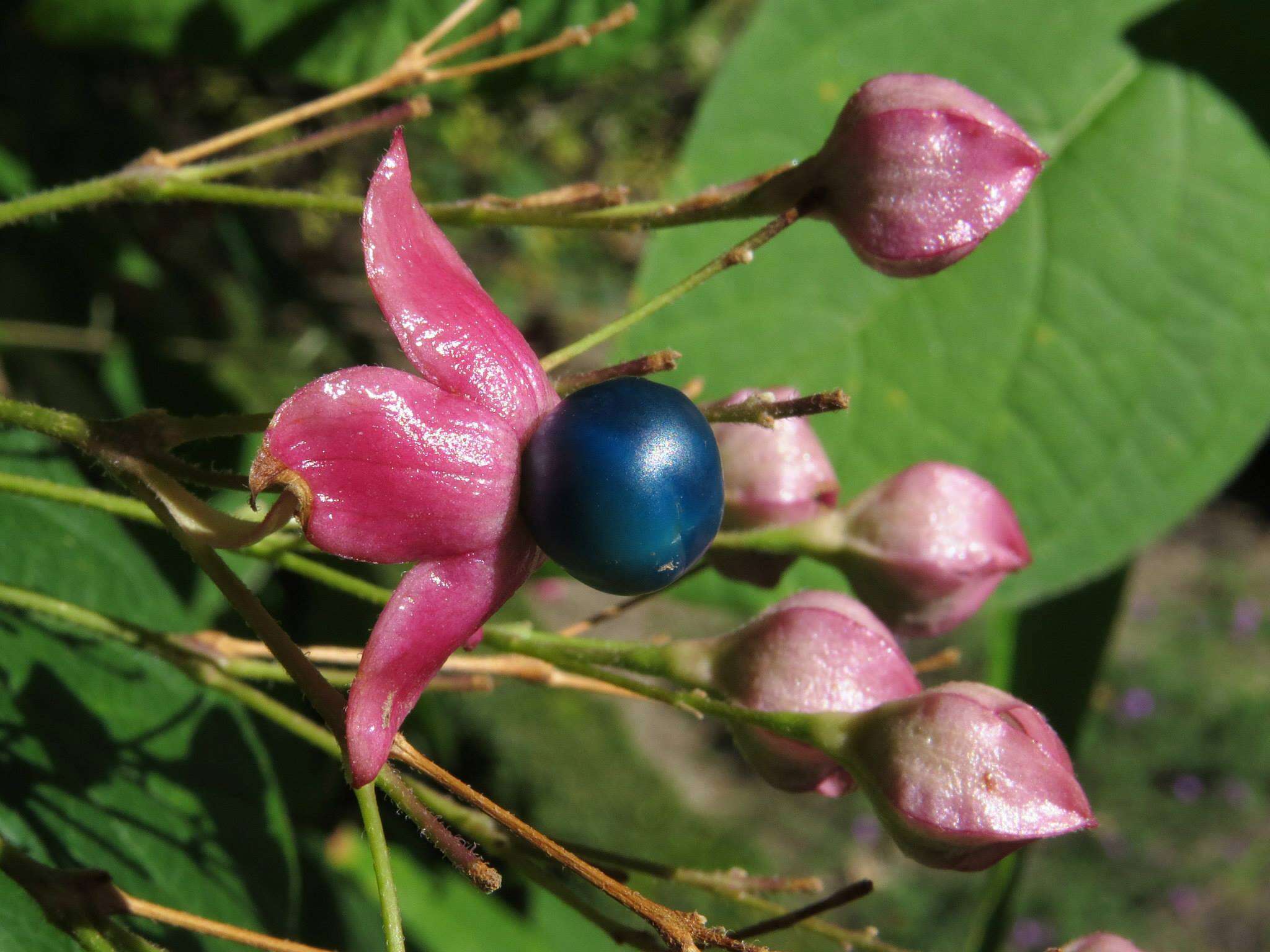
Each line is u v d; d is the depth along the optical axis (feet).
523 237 1.14
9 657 0.24
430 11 0.32
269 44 0.32
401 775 0.18
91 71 0.41
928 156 0.20
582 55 0.33
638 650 0.21
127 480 0.18
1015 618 0.33
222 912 0.23
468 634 0.17
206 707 0.25
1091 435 0.30
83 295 0.38
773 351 0.29
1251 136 0.31
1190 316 0.30
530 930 0.41
